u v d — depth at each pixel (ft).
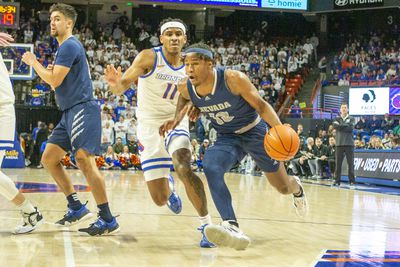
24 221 15.15
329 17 87.92
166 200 16.15
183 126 14.90
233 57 77.20
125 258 12.10
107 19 85.76
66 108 15.33
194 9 88.53
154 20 88.22
